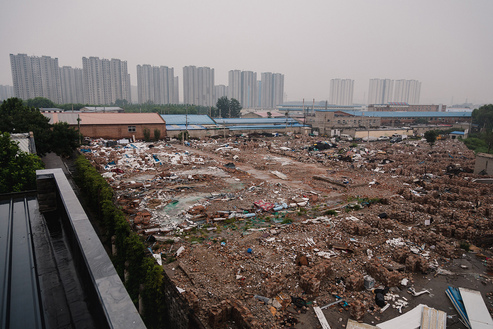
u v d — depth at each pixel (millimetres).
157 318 15938
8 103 55312
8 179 28469
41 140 45500
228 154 59812
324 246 22125
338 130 96750
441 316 15500
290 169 49531
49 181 14266
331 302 16484
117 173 43219
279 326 14680
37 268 9477
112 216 21922
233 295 16578
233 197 34000
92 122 75625
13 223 13031
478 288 18281
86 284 7637
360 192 37688
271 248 21875
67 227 11195
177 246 22141
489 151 69562
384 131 100188
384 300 16703
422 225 27344
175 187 37062
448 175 46000
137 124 79250
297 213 29500
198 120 98688
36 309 7512
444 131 109062
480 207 30219
